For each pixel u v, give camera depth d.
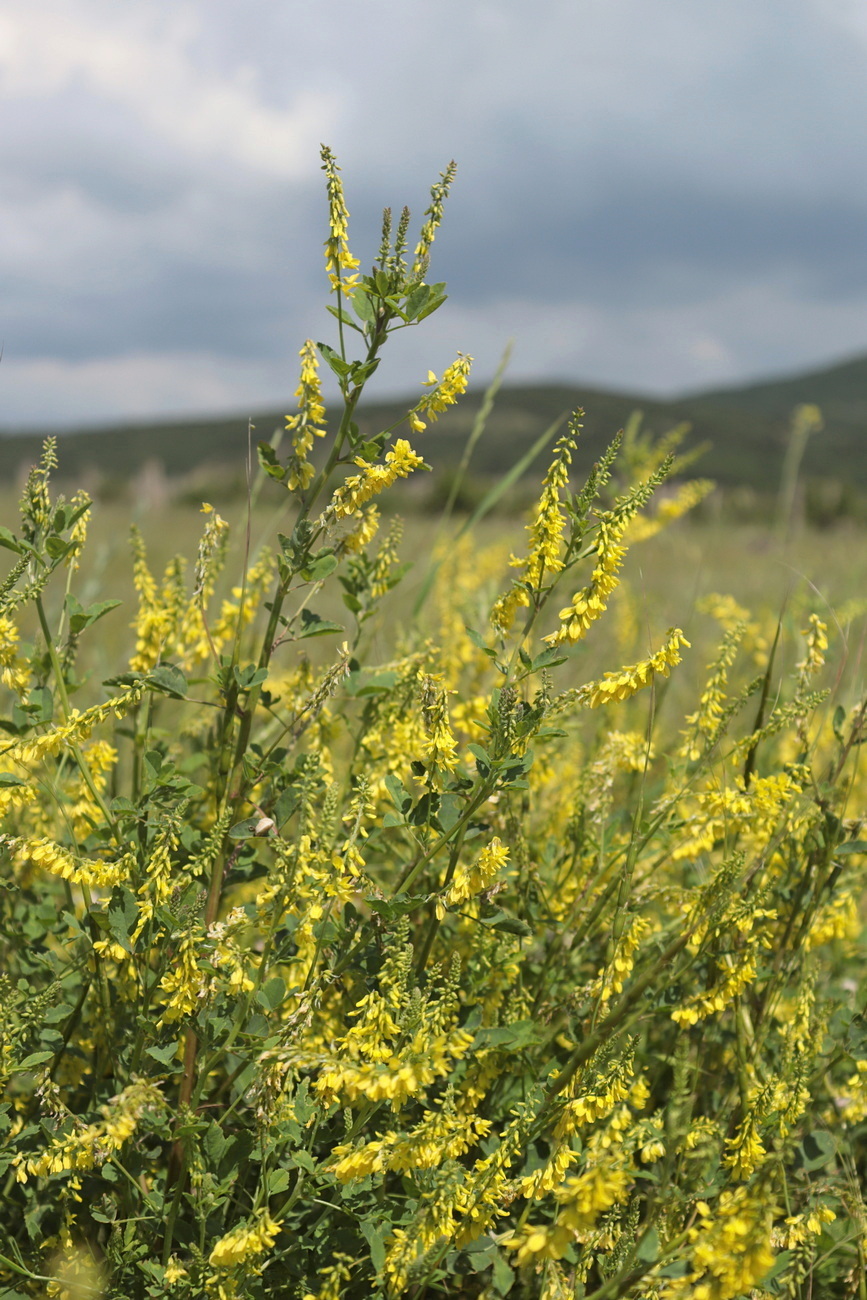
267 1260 2.02
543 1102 2.21
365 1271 2.05
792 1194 2.38
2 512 10.68
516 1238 1.78
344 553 2.47
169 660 3.04
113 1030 2.48
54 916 2.60
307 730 2.84
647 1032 2.84
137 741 2.79
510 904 2.84
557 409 89.31
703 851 2.76
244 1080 2.27
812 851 2.83
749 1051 2.61
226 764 2.61
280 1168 2.04
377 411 73.75
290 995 2.32
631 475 4.75
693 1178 2.00
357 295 2.22
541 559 2.23
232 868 2.43
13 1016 2.10
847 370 130.62
